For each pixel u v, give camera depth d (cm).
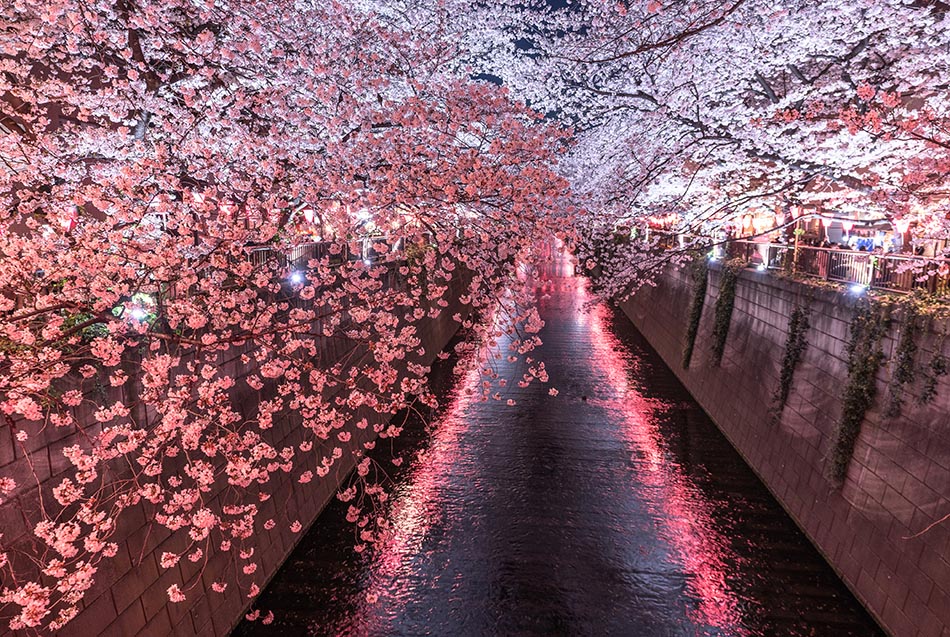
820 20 1117
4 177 738
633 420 1803
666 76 1309
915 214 1055
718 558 1095
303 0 978
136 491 696
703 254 2172
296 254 1159
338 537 1152
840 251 1245
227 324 828
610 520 1225
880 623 891
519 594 997
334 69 897
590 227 1692
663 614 953
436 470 1451
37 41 777
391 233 857
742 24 1159
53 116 1002
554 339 2914
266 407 862
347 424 1430
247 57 907
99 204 668
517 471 1445
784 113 1044
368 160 848
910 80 1054
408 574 1047
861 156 1088
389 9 1194
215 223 749
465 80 918
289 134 878
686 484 1386
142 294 784
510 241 933
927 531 827
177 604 770
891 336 985
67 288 617
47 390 596
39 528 534
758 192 1435
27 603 500
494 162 861
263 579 984
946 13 948
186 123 845
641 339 2961
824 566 1067
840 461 1055
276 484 1077
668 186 1698
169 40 805
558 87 1605
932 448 853
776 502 1297
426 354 2336
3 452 559
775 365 1441
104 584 661
